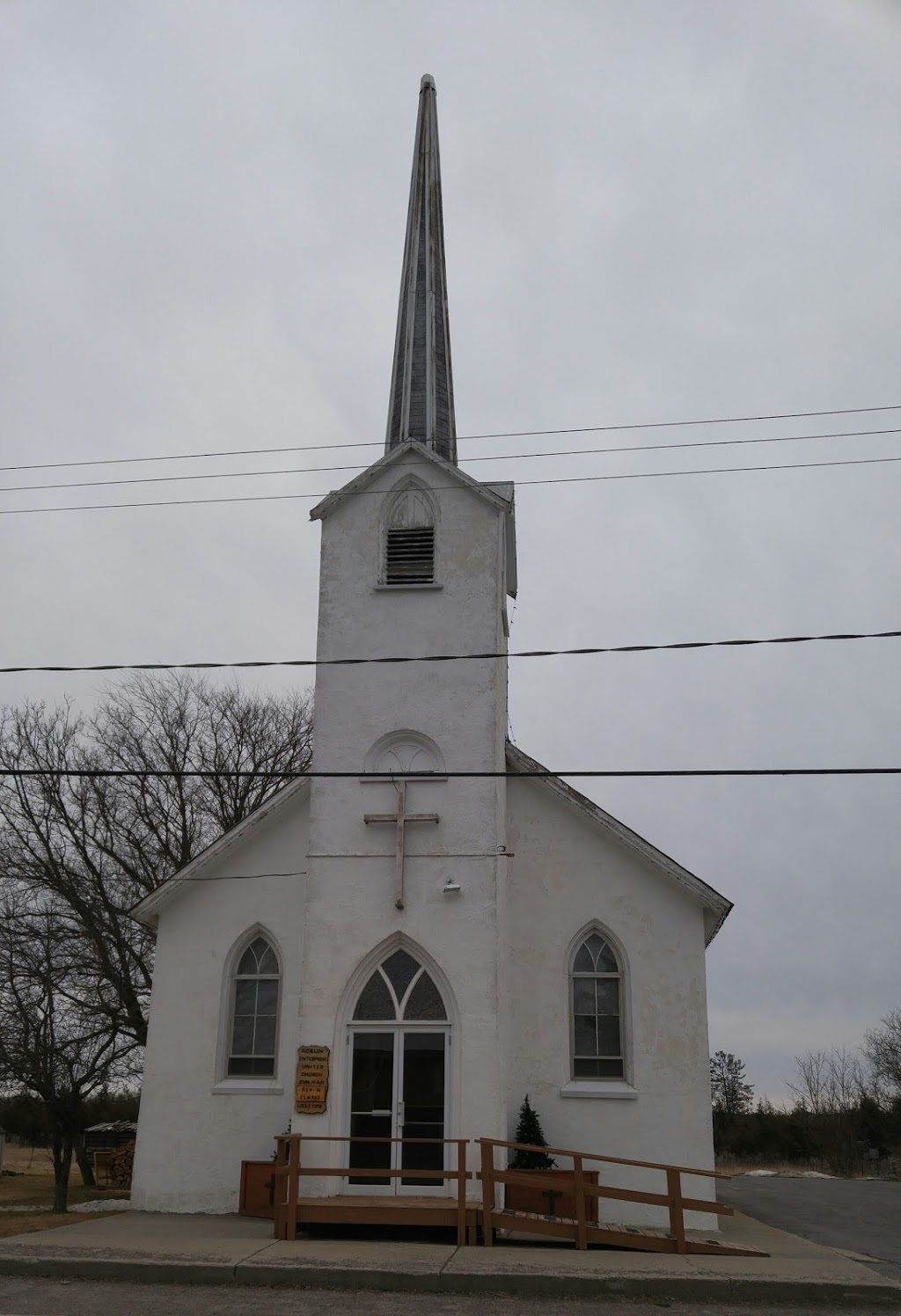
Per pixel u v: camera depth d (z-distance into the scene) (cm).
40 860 3278
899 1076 6656
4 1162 4891
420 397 2594
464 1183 1722
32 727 3459
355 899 2031
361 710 2139
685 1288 1420
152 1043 2223
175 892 2294
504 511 2252
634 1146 2091
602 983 2202
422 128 2861
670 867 2191
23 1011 2970
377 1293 1395
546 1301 1374
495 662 2138
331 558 2241
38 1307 1291
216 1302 1326
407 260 2739
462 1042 1939
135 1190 2147
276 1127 2147
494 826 2039
